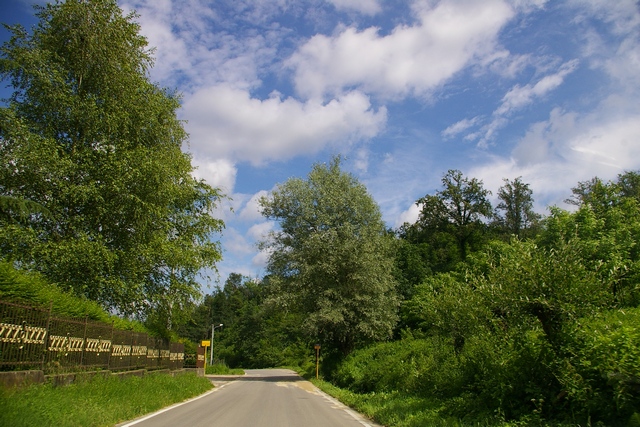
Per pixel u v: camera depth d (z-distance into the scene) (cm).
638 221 2378
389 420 1162
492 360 1073
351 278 3312
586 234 2312
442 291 1405
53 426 818
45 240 1994
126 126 2178
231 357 9756
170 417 1191
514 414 951
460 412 1078
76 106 2091
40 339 1189
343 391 2234
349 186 3656
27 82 2059
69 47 2175
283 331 8581
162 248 2244
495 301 1041
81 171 2056
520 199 5666
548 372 929
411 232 6269
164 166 2184
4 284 1125
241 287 13162
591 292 923
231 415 1277
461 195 5616
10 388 954
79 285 1941
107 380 1423
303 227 3588
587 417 796
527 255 998
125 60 2256
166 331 2566
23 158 1864
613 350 820
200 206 2819
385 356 2441
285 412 1404
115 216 2144
